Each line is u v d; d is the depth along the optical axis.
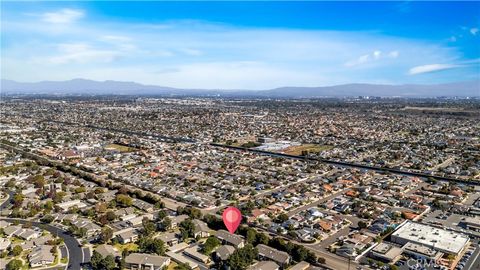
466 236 169.25
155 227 174.38
